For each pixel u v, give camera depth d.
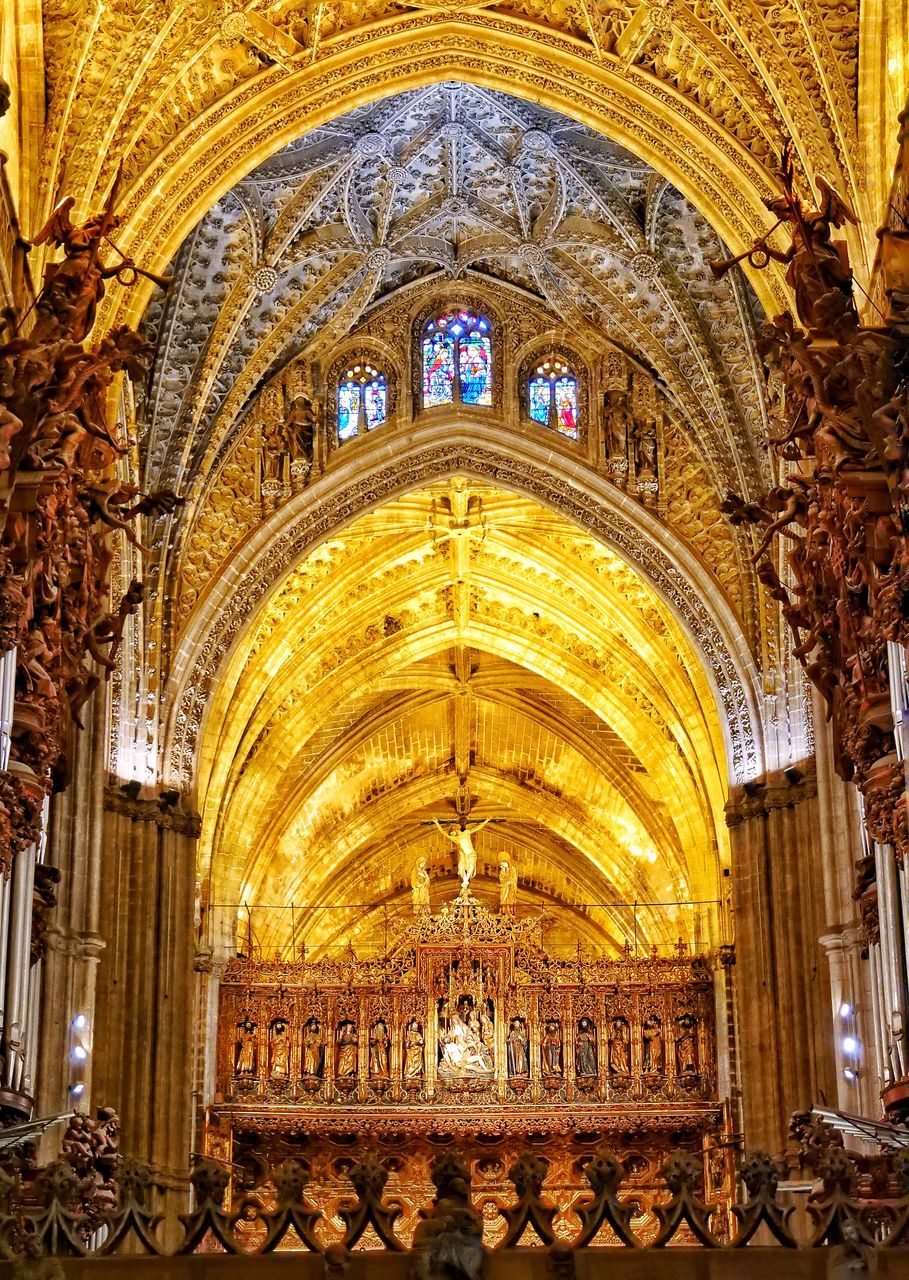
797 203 27.20
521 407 43.19
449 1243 16.16
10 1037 25.22
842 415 25.53
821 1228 17.33
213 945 47.44
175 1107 38.19
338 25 34.31
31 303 29.61
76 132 31.52
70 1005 32.25
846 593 26.36
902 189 28.25
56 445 25.30
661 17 33.00
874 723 26.02
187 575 41.12
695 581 41.66
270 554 42.09
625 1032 45.16
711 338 40.22
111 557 28.58
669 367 40.97
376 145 39.03
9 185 28.06
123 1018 37.69
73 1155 25.03
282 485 42.12
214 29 32.69
